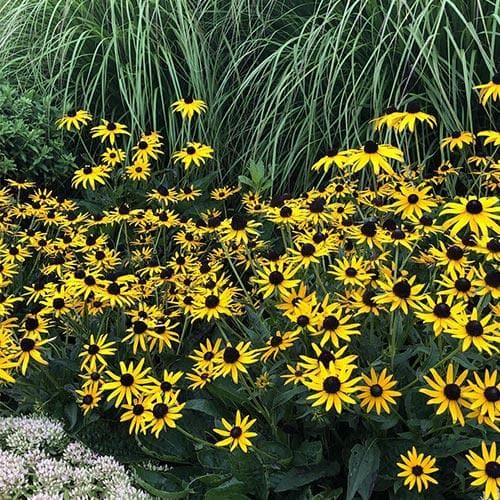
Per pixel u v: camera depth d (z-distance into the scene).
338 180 2.87
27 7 3.98
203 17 3.91
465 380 1.78
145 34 3.71
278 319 2.07
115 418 2.22
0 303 2.11
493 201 1.79
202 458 1.98
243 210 3.38
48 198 2.94
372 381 1.69
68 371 2.22
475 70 3.29
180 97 3.53
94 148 3.82
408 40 3.04
